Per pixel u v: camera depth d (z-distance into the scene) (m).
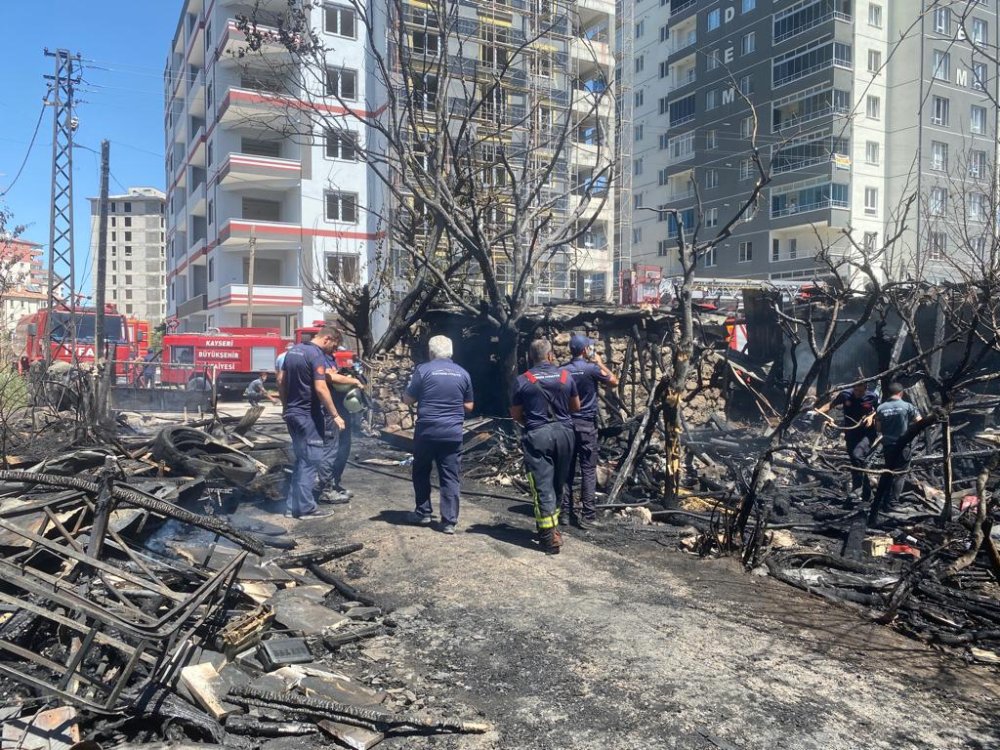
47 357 18.52
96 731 3.14
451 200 11.88
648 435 8.28
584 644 4.30
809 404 6.84
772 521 7.66
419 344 14.91
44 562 4.38
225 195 36.84
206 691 3.46
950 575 5.48
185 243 50.91
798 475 9.88
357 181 35.66
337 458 7.86
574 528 6.94
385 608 4.83
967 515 6.76
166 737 3.23
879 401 9.30
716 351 13.63
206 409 17.30
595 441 7.21
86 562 3.64
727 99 42.19
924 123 27.62
